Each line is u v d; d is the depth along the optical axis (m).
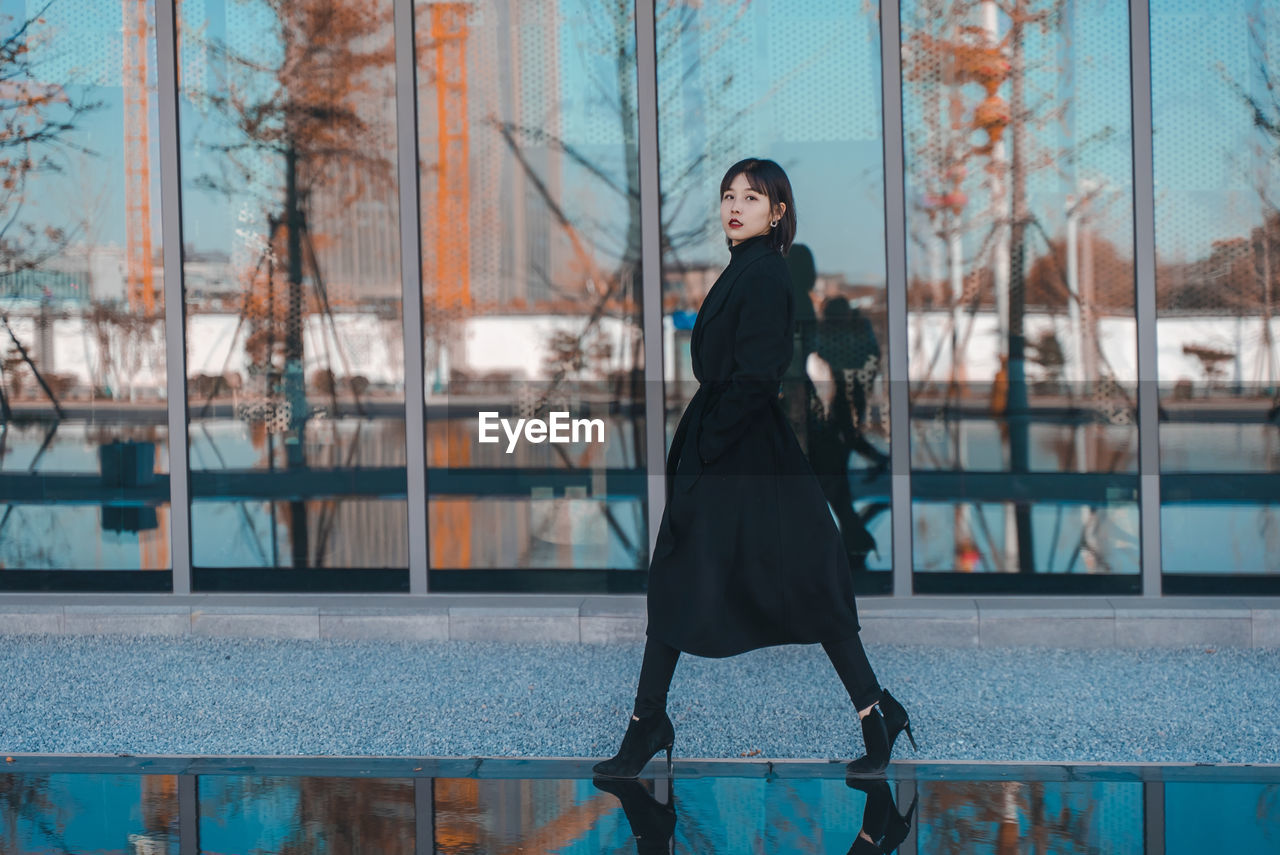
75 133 5.33
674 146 5.16
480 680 4.36
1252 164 4.93
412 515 5.31
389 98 5.23
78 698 4.17
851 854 2.74
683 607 3.24
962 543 5.14
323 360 5.32
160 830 2.93
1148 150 4.96
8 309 5.39
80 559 5.44
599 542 5.28
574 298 5.23
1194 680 4.24
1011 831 2.88
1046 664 4.51
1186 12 4.93
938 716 3.85
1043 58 5.00
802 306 5.13
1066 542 5.09
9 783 3.28
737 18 5.11
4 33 5.32
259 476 5.36
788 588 3.26
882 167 5.08
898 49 5.05
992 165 5.04
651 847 2.79
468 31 5.20
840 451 5.15
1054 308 5.05
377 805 3.09
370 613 5.04
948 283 5.09
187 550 5.38
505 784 3.25
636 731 3.30
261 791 3.20
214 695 4.19
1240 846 2.78
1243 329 4.96
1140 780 3.22
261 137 5.29
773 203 3.34
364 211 5.27
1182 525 5.04
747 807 3.06
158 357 5.38
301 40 5.25
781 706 3.97
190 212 5.32
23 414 5.39
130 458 5.40
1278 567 5.01
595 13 5.16
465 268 5.26
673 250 5.18
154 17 5.28
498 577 5.33
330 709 4.00
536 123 5.20
